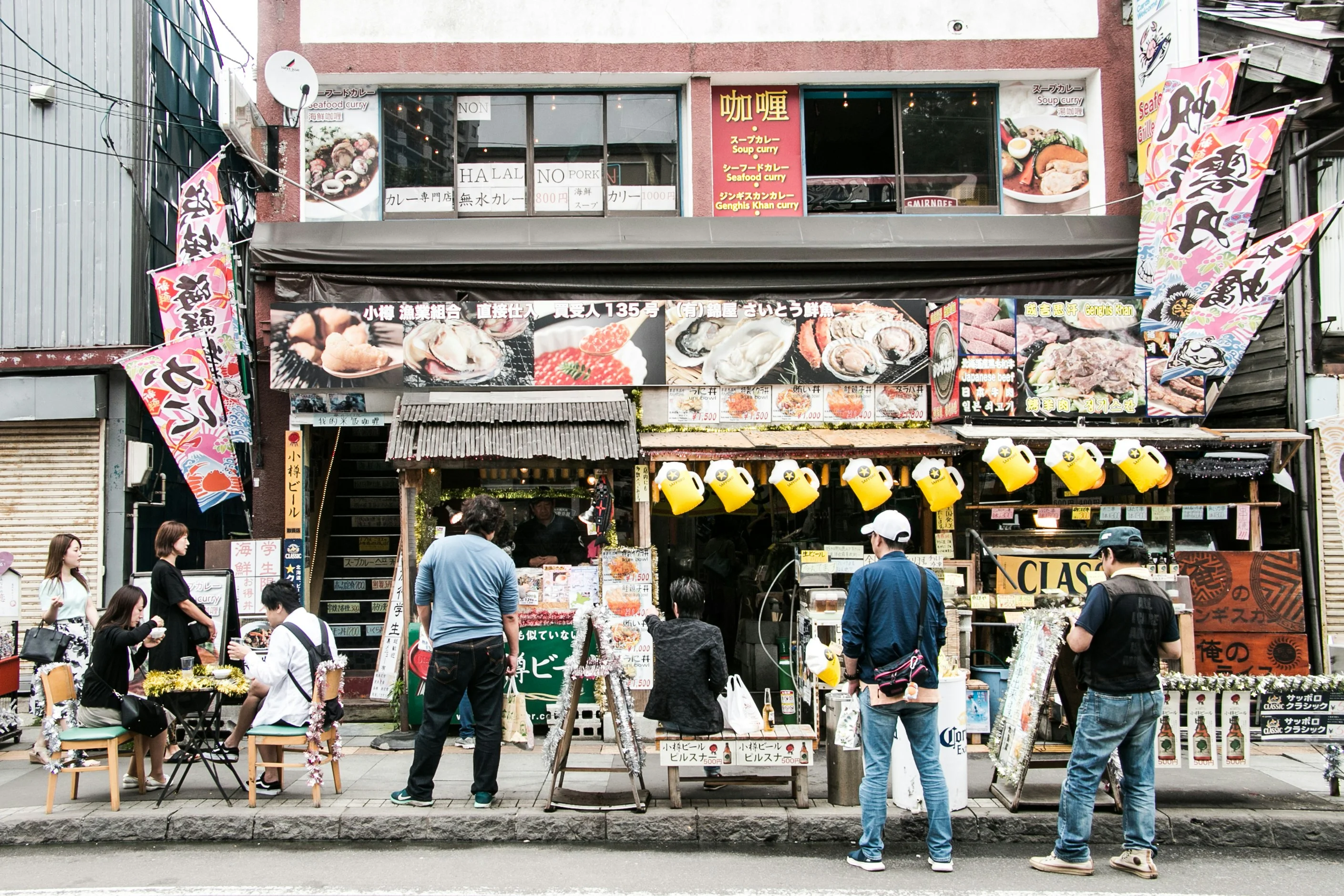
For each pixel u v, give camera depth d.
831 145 10.41
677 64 10.01
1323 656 9.07
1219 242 8.40
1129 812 5.50
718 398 8.90
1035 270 9.63
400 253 9.20
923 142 10.41
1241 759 6.39
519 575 8.20
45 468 9.83
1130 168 10.16
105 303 9.93
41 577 9.73
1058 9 10.20
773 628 8.83
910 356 9.01
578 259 9.30
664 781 6.96
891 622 5.47
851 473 8.01
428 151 10.10
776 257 9.38
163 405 9.05
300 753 7.84
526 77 10.04
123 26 10.10
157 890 5.07
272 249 9.14
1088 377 8.58
